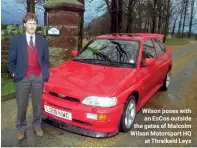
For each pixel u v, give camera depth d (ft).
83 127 12.11
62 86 12.68
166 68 21.63
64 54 25.95
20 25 23.54
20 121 12.42
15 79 11.58
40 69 11.83
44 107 13.05
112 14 50.31
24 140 12.49
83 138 13.00
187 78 28.94
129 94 13.07
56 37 25.53
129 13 54.75
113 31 50.88
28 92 12.01
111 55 16.10
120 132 13.78
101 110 11.69
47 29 25.41
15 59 11.42
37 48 11.49
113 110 11.92
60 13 25.23
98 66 15.11
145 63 15.43
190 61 44.70
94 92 12.00
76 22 26.05
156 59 19.02
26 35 11.28
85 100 11.90
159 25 95.61
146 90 16.60
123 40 17.21
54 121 12.94
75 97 12.09
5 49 22.77
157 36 21.72
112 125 12.16
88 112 11.76
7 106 16.70
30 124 14.20
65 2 24.84
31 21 10.96
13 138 12.62
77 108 11.91
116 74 13.92
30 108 16.46
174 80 27.61
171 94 21.80
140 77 14.88
